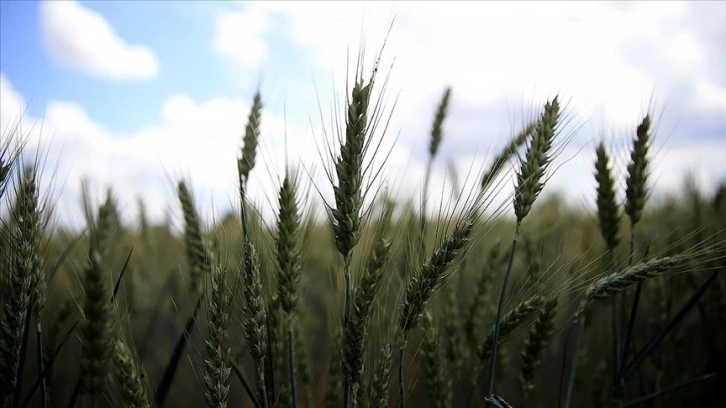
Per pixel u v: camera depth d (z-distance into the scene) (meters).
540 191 0.39
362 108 0.34
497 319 0.39
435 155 0.62
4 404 0.34
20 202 0.35
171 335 0.67
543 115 0.40
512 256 0.39
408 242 0.42
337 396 0.46
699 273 0.61
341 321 0.41
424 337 0.43
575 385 0.59
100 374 0.31
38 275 0.36
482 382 0.55
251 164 0.44
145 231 0.82
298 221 0.39
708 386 0.59
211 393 0.34
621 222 0.49
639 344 0.63
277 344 0.40
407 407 0.54
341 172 0.34
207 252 0.39
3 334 0.34
